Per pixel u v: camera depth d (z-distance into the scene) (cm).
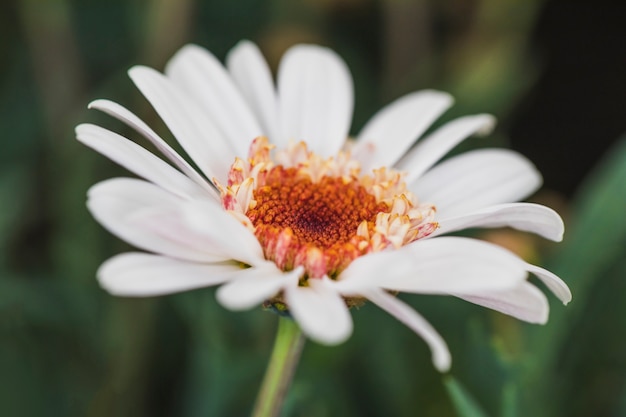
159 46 21
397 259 13
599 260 19
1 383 20
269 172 16
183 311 20
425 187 16
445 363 13
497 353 17
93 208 13
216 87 16
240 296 13
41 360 20
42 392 20
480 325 18
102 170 21
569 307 19
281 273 14
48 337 21
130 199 13
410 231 15
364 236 15
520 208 14
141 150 14
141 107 21
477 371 19
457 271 14
